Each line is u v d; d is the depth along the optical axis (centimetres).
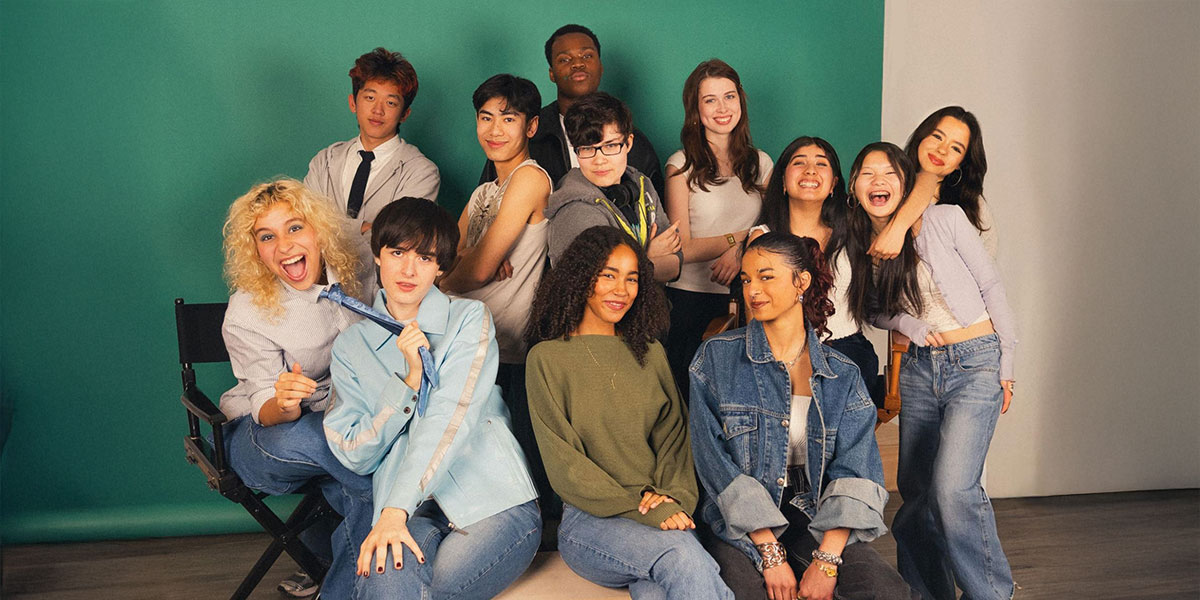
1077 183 395
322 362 254
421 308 230
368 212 315
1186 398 416
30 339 339
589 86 315
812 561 223
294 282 249
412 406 219
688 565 204
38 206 337
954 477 261
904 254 268
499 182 293
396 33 355
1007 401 267
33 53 331
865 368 278
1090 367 405
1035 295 395
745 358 237
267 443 240
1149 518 377
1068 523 370
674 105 380
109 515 345
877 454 229
